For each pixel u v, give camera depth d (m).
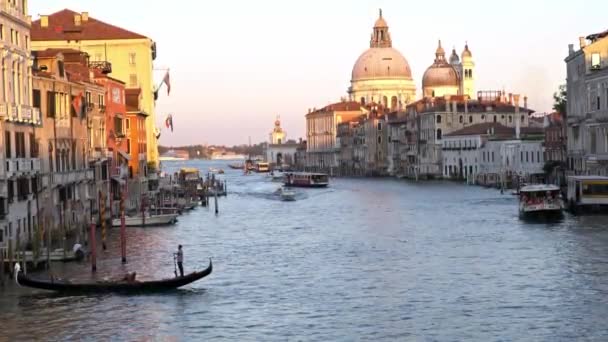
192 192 133.38
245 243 73.69
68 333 41.31
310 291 50.53
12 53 58.88
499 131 179.75
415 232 80.00
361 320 43.31
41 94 66.81
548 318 42.66
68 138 73.69
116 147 93.00
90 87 82.38
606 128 100.94
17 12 61.09
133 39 119.00
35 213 63.41
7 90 57.94
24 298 48.19
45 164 67.06
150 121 119.56
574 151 112.50
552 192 85.88
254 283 53.16
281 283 53.16
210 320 43.69
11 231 57.66
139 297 48.69
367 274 55.91
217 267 59.56
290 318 44.00
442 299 47.50
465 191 147.50
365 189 167.75
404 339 39.75
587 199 87.56
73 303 47.09
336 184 199.12
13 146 58.81
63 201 71.69
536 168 154.00
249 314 44.91
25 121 60.78
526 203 86.06
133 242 73.12
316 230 84.69
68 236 71.25
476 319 42.91
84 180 77.88
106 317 44.25
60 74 72.19
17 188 59.19
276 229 86.12
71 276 54.84
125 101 103.44
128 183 99.06
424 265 58.94
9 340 40.19
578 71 110.50
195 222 93.81
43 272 55.62
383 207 114.38
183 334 41.19
